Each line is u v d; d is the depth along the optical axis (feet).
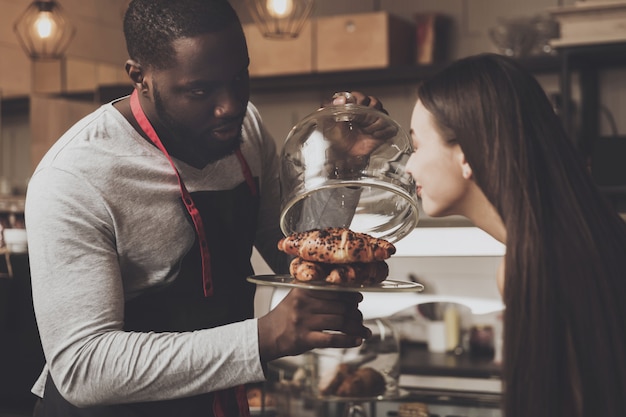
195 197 4.78
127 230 4.53
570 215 3.61
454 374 9.68
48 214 4.31
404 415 7.88
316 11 15.06
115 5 15.55
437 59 13.85
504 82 3.81
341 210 4.68
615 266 3.59
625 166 11.68
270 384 8.48
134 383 4.06
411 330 12.42
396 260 13.34
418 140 4.09
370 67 13.55
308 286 3.86
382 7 14.60
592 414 3.48
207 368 4.02
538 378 3.49
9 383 9.85
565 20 11.66
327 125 4.35
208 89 4.24
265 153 5.43
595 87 12.87
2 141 13.75
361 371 7.13
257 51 14.26
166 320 4.75
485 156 3.76
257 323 4.07
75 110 14.76
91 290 4.24
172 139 4.63
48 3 13.41
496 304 8.50
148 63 4.33
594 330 3.50
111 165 4.48
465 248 9.03
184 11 4.21
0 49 13.74
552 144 3.72
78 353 4.11
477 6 13.92
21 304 9.83
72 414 4.68
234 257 4.99
